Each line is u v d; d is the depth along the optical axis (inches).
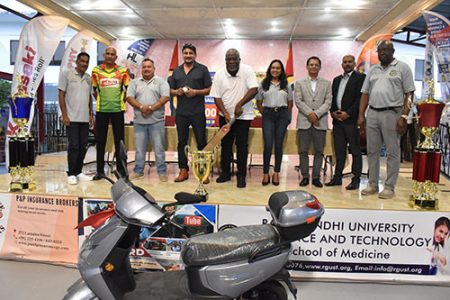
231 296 77.2
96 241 77.2
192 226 115.1
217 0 231.8
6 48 332.2
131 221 73.2
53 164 218.7
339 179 154.0
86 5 245.6
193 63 151.2
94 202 118.9
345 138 149.9
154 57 346.3
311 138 150.9
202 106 150.3
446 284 110.7
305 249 113.2
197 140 151.6
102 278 77.0
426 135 113.4
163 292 81.5
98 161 157.0
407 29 335.9
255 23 284.0
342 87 147.9
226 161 158.9
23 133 132.8
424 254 111.1
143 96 155.2
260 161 254.7
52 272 115.1
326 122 149.2
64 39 343.0
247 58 341.4
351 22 275.9
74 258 121.1
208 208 115.1
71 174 154.2
